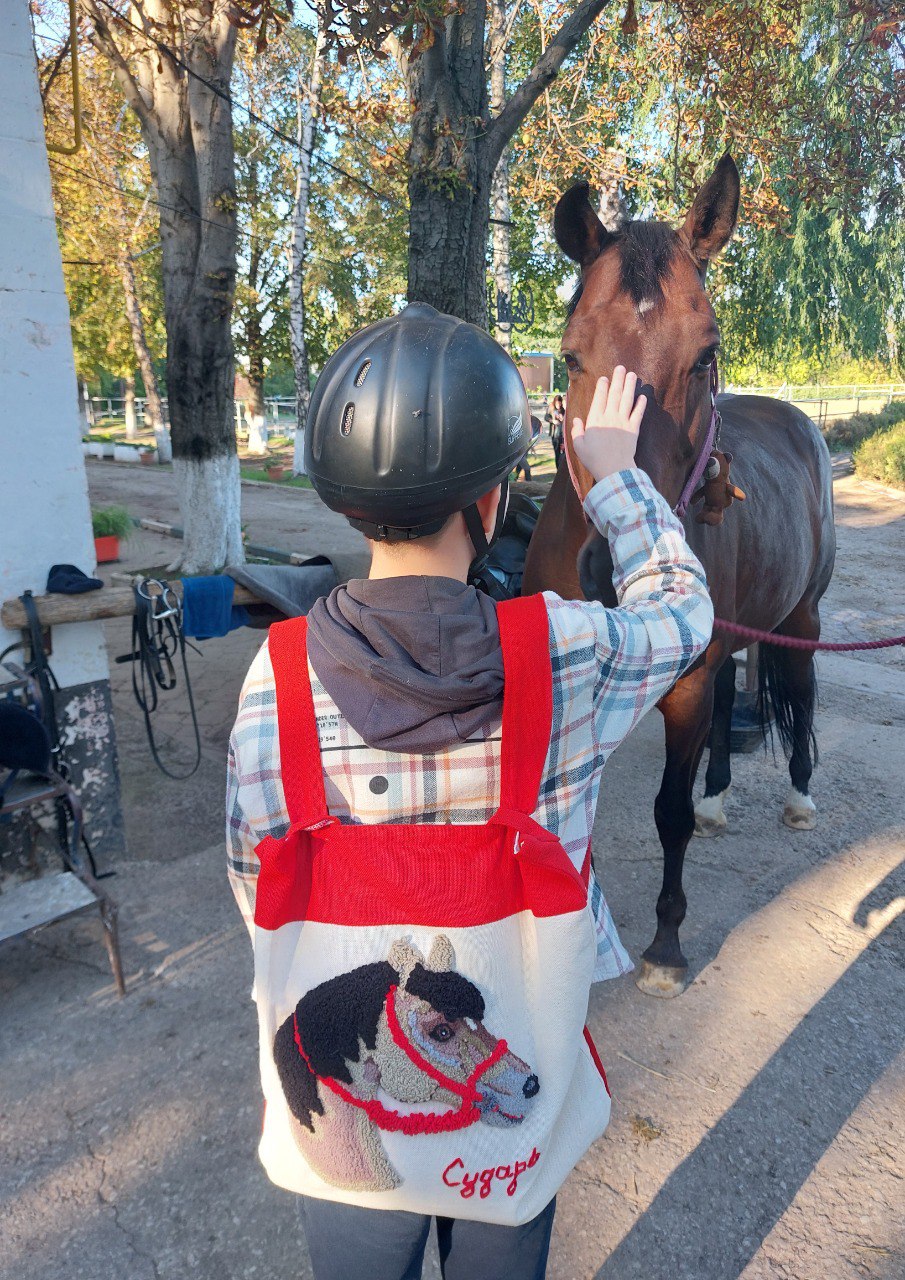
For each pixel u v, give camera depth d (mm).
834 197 8352
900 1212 1980
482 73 5164
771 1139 2176
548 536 2553
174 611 3088
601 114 11039
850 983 2770
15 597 3010
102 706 3281
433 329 888
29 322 2859
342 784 789
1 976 2789
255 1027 2568
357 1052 771
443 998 764
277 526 12117
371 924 769
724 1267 1849
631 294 2021
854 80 7957
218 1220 1966
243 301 20734
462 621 798
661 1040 2516
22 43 2686
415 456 811
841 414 22594
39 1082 2355
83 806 3299
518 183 13797
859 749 4695
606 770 4418
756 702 3887
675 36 7438
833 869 3457
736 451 3096
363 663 757
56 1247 1896
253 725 808
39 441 2963
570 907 785
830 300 17656
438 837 776
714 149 9758
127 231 18422
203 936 2990
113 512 9391
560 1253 1875
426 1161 792
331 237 20766
